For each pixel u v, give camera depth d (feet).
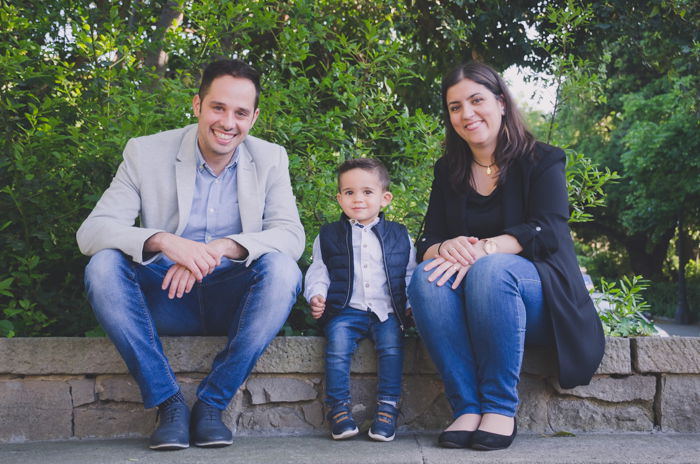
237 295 8.41
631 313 10.56
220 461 6.97
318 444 8.04
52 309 10.33
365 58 14.07
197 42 13.84
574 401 9.00
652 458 7.22
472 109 8.61
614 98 64.18
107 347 8.65
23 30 12.48
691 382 9.02
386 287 9.02
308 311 10.41
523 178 8.65
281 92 12.05
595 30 25.99
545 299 8.01
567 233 8.47
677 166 56.18
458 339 7.91
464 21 25.25
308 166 11.52
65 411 8.60
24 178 10.41
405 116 12.44
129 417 8.70
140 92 11.19
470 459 7.09
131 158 8.54
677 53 27.73
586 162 11.32
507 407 7.61
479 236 8.93
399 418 9.04
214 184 8.68
